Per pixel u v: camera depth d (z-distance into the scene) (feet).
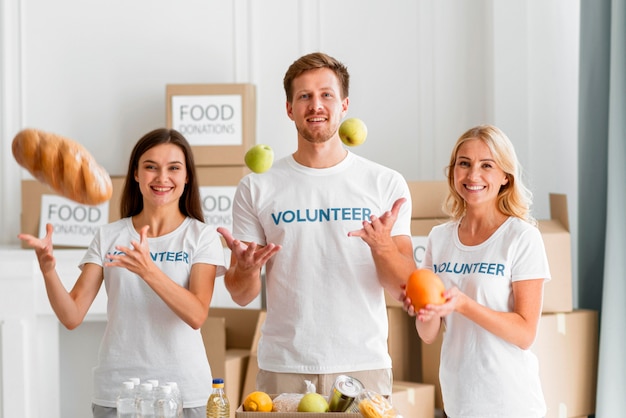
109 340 7.57
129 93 14.23
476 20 13.56
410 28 13.76
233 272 7.42
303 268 7.36
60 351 13.05
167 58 14.16
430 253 7.95
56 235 12.87
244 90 12.77
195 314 7.36
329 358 7.26
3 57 14.25
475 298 7.43
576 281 12.79
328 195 7.42
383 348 7.42
